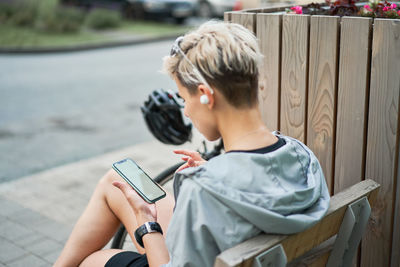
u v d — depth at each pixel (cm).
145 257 157
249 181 119
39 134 525
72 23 1375
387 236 179
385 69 164
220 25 129
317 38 181
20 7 1470
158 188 154
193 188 119
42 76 834
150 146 470
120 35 1307
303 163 133
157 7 1466
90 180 391
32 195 362
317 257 139
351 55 172
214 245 120
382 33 162
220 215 118
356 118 176
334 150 188
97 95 698
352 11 196
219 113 128
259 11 220
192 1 1443
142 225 145
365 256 188
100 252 171
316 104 188
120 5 1565
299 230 120
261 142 127
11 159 448
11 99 677
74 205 345
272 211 117
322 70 183
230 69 122
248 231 117
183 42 130
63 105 645
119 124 561
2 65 945
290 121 200
